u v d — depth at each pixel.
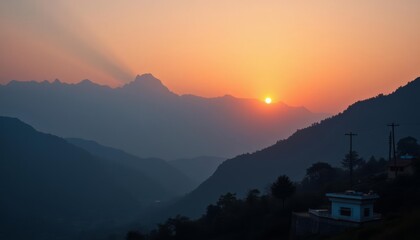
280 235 55.72
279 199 68.56
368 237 32.41
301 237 48.72
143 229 165.88
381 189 57.34
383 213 49.78
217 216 77.94
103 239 158.12
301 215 51.59
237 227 69.31
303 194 68.44
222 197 89.25
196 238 73.69
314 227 47.94
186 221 77.88
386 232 30.27
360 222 42.72
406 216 33.38
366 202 44.31
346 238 35.31
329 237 41.62
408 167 64.25
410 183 57.84
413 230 28.06
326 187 72.31
